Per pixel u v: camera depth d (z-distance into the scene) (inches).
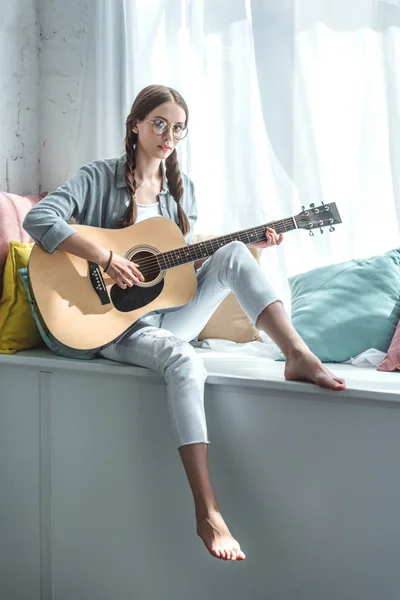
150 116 87.7
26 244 94.8
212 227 106.3
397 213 94.6
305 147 99.4
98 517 85.4
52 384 86.7
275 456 77.6
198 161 105.7
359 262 95.8
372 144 96.9
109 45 106.6
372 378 79.4
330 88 98.7
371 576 74.5
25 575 89.5
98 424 84.7
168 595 82.7
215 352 96.7
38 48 113.7
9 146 108.0
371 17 95.9
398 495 72.9
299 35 98.8
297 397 76.0
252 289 80.6
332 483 75.4
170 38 105.3
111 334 81.6
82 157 110.3
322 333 90.9
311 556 76.7
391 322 90.5
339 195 99.8
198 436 73.2
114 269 80.4
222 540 68.8
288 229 87.8
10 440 89.6
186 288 85.6
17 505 89.7
